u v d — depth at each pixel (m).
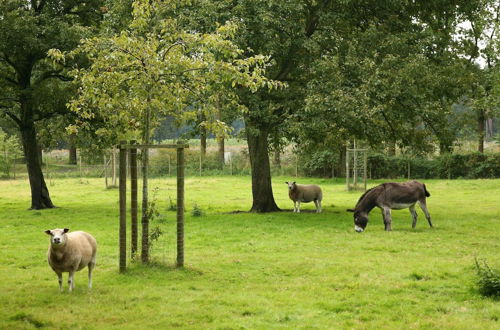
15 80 29.17
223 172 55.53
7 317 9.16
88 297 10.44
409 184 19.62
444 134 24.33
